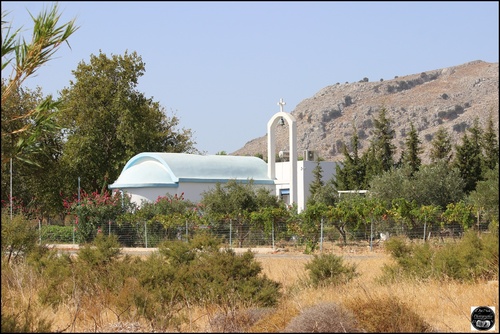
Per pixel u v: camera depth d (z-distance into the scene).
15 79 13.24
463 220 37.69
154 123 69.19
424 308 16.08
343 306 13.69
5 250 24.91
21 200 58.56
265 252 38.97
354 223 40.81
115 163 63.72
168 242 21.17
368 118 192.00
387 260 29.02
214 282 18.05
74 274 19.06
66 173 62.03
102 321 15.20
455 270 20.22
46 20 13.29
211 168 53.94
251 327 14.05
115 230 46.62
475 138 51.06
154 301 16.56
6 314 14.20
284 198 58.34
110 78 65.88
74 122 63.91
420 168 51.75
